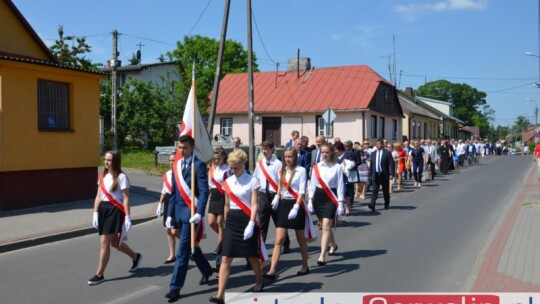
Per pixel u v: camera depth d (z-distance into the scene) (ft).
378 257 25.68
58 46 82.94
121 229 21.89
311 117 101.40
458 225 35.01
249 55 61.62
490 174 85.15
